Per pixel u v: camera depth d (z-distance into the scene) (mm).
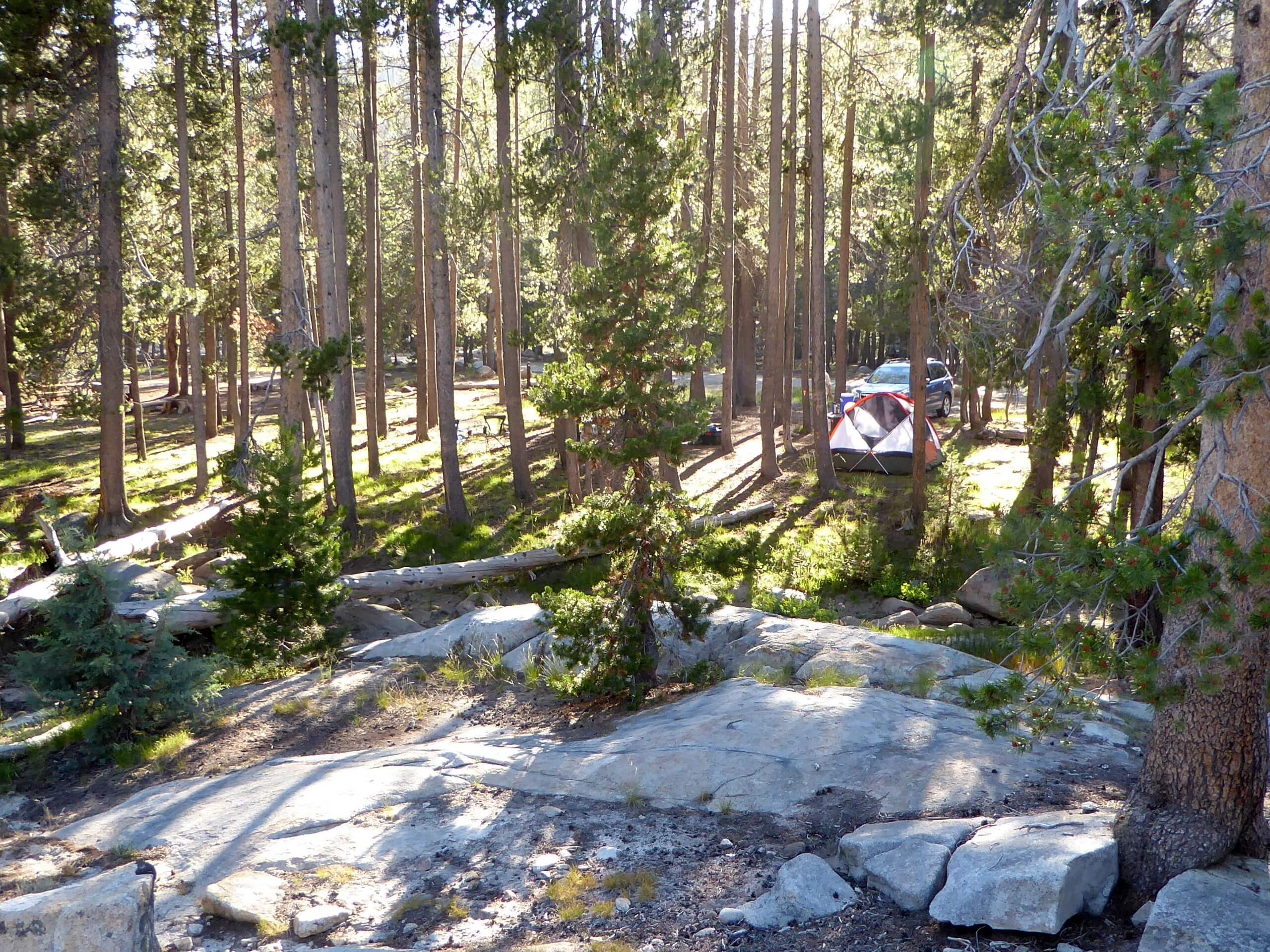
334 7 21969
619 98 11906
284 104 19703
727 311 27812
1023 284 8375
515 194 20953
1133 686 5391
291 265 20047
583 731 10195
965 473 20094
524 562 18391
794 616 16141
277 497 13227
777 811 7656
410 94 29875
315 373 19359
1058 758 8320
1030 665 10523
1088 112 6199
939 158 16812
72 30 20781
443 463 22094
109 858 7695
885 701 9719
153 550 20547
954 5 17000
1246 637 5512
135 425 31000
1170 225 4738
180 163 24234
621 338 10734
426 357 32719
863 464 25734
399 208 47500
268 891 6867
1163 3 11133
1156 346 11086
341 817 8133
